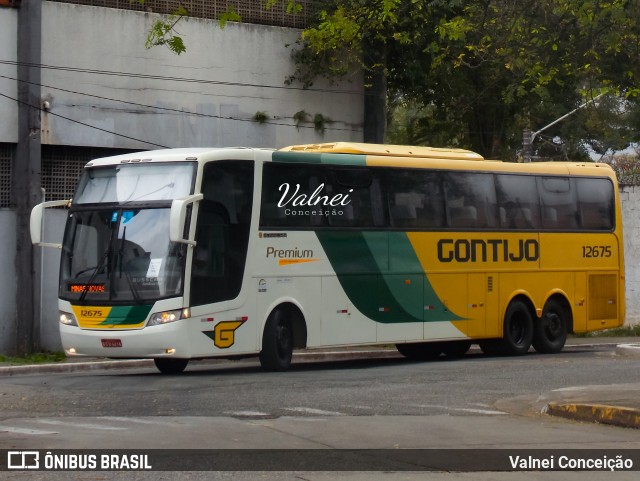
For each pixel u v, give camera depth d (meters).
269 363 19.05
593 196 25.28
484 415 13.09
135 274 17.83
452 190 22.33
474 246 22.61
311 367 20.81
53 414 13.09
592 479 9.14
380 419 12.55
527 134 35.72
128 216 18.19
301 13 29.77
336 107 30.38
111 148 27.34
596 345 28.91
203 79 28.41
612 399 13.55
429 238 21.73
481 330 22.69
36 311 25.84
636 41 15.67
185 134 28.19
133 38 27.45
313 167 19.84
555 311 24.42
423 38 28.58
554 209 24.39
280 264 19.16
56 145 26.67
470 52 29.36
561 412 13.01
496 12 17.86
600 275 25.23
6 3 25.70
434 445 10.73
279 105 29.52
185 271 17.64
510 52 16.80
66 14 26.62
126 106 27.41
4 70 25.77
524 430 11.85
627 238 34.19
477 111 35.03
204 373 19.27
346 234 20.28
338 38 24.72
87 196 18.83
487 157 35.50
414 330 21.39
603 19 15.81
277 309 19.16
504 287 23.19
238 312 18.42
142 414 12.99
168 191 18.09
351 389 15.78
